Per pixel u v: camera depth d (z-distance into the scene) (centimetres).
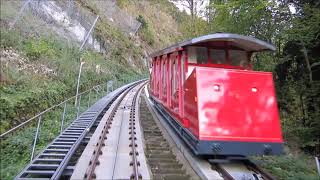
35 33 2047
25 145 1024
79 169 787
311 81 1270
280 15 1412
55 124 1326
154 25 7269
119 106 1947
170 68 1272
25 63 1614
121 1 5919
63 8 3002
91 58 2812
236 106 809
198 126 786
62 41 2403
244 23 1467
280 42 1466
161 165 895
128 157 910
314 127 1208
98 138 1114
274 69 1504
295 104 1425
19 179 700
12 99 1175
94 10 4147
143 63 5359
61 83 1792
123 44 4694
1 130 1032
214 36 912
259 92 830
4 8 1775
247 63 1027
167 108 1310
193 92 843
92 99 2114
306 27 1187
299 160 1017
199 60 998
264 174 785
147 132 1320
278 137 810
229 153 781
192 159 882
